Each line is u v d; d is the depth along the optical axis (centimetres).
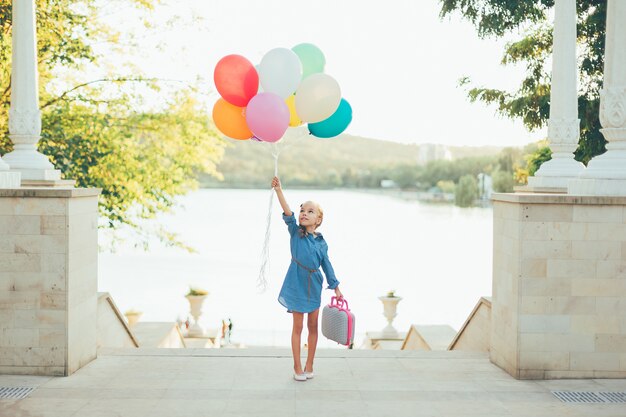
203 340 1500
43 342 549
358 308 2827
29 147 684
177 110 1484
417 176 15400
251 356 637
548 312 553
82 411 459
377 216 10494
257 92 561
